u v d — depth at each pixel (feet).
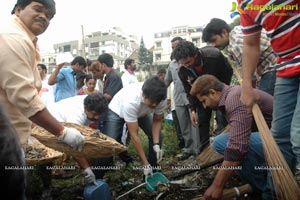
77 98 11.05
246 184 9.29
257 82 11.05
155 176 10.27
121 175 11.69
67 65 19.67
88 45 209.46
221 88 8.67
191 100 13.24
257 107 7.27
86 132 9.12
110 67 16.58
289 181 6.35
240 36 10.51
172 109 16.85
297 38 6.44
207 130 13.91
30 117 6.26
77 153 7.74
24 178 2.46
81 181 11.34
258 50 7.49
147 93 9.39
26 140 6.76
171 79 16.48
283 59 6.95
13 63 5.87
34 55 6.53
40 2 6.49
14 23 6.34
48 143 7.69
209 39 12.55
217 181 8.13
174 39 15.80
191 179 11.04
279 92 7.21
